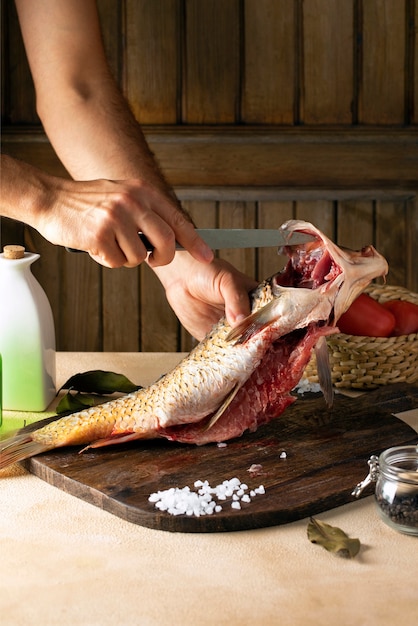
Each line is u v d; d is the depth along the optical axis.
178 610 1.19
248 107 3.08
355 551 1.33
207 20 3.02
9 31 3.04
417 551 1.35
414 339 2.01
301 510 1.43
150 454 1.64
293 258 1.68
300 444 1.68
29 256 1.93
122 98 2.27
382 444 1.68
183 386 1.65
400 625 1.16
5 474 1.61
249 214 3.14
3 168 1.67
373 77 3.07
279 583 1.26
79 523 1.43
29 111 3.08
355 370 2.01
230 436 1.68
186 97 3.06
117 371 2.16
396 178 3.12
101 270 3.18
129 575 1.28
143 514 1.42
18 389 1.92
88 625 1.16
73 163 2.17
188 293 1.98
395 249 3.17
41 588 1.25
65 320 3.21
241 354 1.62
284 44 3.04
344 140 3.07
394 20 3.04
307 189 3.11
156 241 1.63
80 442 1.66
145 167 2.13
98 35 2.31
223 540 1.38
